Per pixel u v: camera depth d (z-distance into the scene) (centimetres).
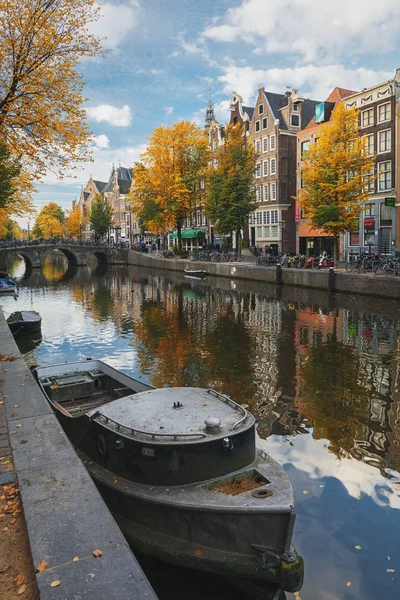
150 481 535
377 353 1475
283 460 782
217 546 482
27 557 344
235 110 5441
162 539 505
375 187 3600
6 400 688
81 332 1947
